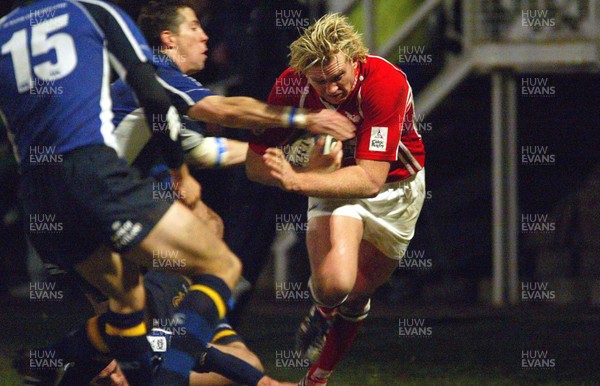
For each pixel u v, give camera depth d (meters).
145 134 13.84
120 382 14.52
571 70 36.19
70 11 12.05
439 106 39.88
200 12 23.84
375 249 16.28
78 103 11.77
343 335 16.27
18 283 44.16
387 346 23.53
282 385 14.09
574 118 40.12
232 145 16.14
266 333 26.83
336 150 14.88
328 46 14.47
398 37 38.47
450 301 37.72
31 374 14.00
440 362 21.03
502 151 36.31
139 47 12.05
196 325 11.67
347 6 39.47
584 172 41.53
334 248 15.30
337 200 15.88
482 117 40.88
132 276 12.84
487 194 42.19
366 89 14.94
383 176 14.97
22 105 11.98
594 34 35.81
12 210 42.91
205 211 13.57
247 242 21.33
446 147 42.84
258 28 24.41
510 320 28.55
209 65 27.88
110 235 11.63
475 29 37.03
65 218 11.84
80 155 11.65
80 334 13.66
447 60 37.91
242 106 14.41
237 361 14.05
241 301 20.94
